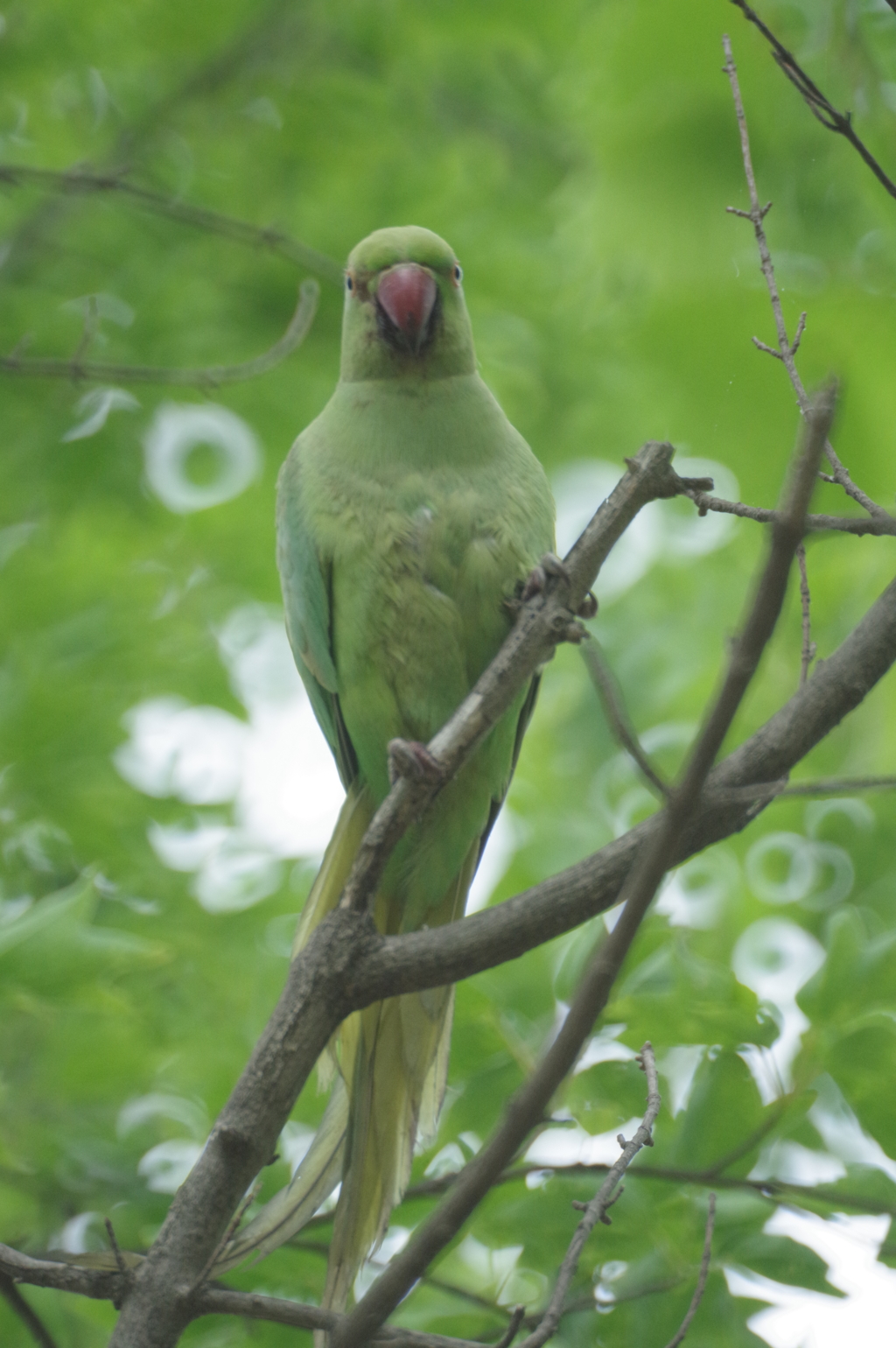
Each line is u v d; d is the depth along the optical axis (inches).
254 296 541.3
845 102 341.1
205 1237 202.4
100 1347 321.4
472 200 567.5
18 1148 357.1
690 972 281.4
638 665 580.4
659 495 243.0
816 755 526.3
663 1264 274.1
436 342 305.6
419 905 312.0
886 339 312.5
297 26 556.4
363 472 302.0
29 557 486.9
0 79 516.1
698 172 347.3
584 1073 288.4
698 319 333.4
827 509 310.2
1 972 290.8
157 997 418.6
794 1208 265.1
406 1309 300.7
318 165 562.9
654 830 203.6
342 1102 259.9
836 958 271.4
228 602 563.2
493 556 293.9
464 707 235.6
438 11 543.5
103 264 550.6
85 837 438.3
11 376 523.2
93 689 450.6
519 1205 283.1
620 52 354.6
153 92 559.8
